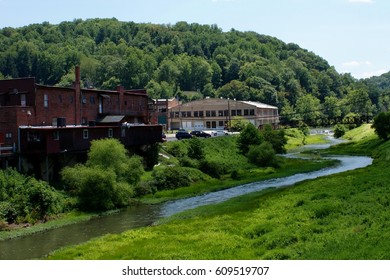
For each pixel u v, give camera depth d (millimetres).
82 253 36094
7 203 47531
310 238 33719
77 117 73438
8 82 65938
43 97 66062
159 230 42656
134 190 61406
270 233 36938
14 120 59125
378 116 108688
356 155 102562
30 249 39312
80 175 55469
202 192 64250
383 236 30359
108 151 59250
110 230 45594
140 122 92625
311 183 59656
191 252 34531
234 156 93438
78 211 52812
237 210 49594
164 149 84875
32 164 59750
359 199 43094
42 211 49781
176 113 164750
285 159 95250
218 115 161125
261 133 103625
